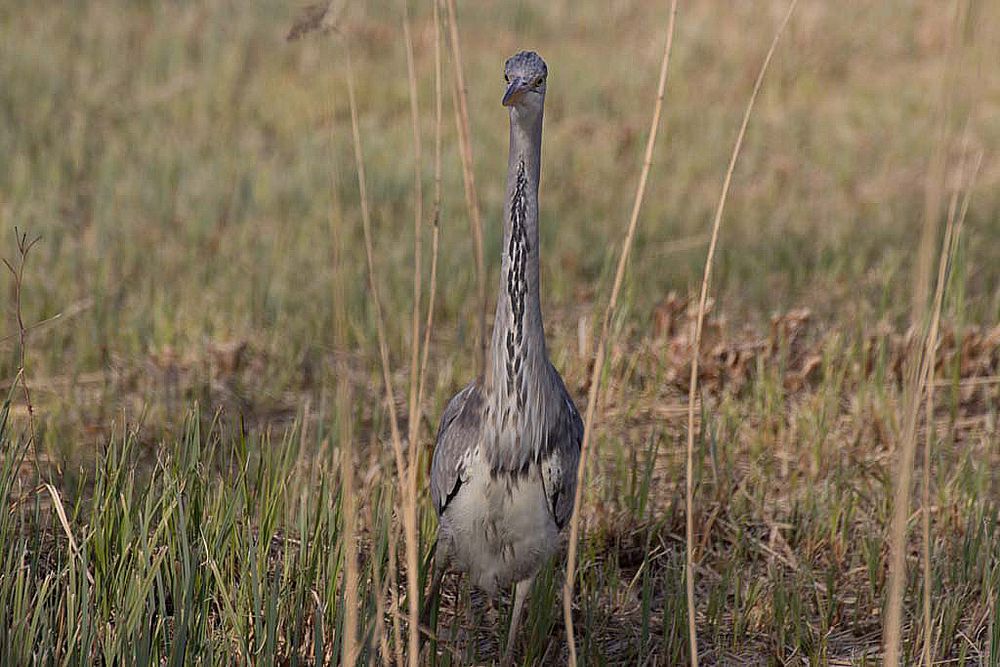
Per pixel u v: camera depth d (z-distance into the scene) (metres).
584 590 8.39
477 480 7.15
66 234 16.67
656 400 12.38
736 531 9.22
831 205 19.67
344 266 15.07
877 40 30.44
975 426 11.77
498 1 32.91
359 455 10.58
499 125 23.34
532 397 6.96
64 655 6.66
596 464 10.36
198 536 7.79
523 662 7.82
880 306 14.17
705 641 8.30
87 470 9.28
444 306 14.59
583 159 21.64
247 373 12.62
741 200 19.80
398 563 8.61
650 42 29.48
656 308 14.31
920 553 9.23
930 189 4.91
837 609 8.55
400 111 24.02
